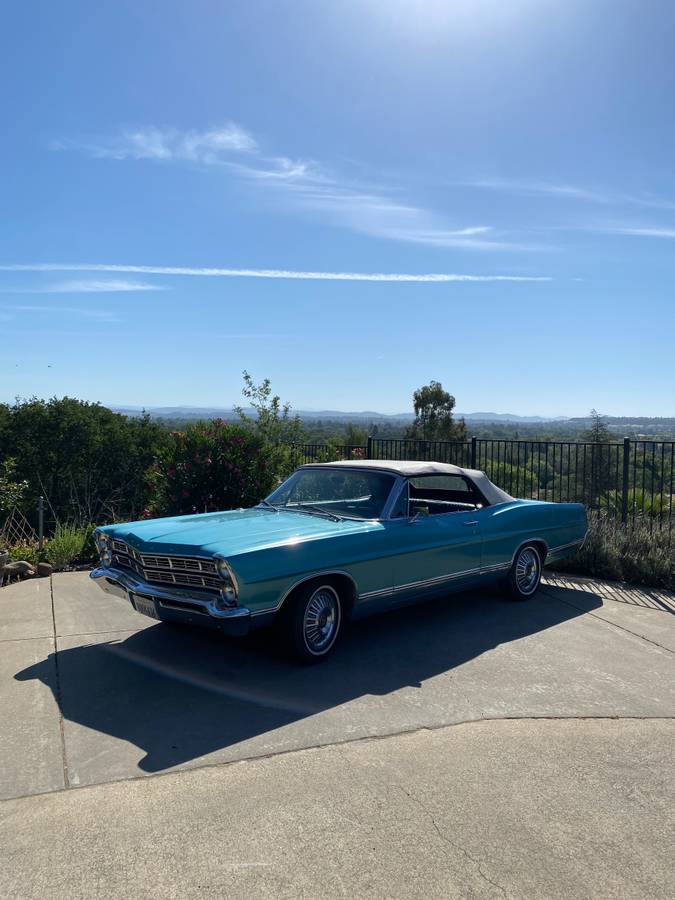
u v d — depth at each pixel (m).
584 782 3.60
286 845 3.00
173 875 2.79
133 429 27.77
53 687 4.75
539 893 2.73
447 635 6.09
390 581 5.72
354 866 2.87
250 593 4.70
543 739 4.09
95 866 2.84
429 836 3.09
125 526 5.76
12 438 24.95
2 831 3.08
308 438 15.02
